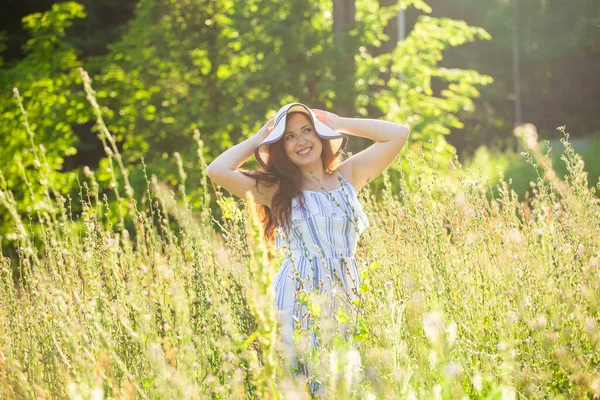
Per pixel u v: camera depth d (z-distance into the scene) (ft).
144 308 8.87
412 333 8.91
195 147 40.24
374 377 7.88
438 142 37.99
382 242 12.05
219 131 42.98
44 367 8.82
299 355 8.71
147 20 46.34
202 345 8.45
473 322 9.48
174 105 45.03
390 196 13.00
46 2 72.79
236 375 7.54
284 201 11.10
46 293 8.64
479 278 10.80
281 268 10.94
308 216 10.97
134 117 44.60
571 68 111.45
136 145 45.75
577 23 107.04
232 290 9.46
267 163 11.68
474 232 11.75
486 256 11.18
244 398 8.01
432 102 41.39
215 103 44.52
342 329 9.92
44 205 10.17
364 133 12.29
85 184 11.59
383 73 42.73
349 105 40.47
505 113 115.34
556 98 113.29
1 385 8.63
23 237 8.48
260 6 41.39
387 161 12.34
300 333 9.07
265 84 42.01
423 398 7.27
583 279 9.71
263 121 40.19
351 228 11.19
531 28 108.78
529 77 113.50
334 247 10.98
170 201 10.13
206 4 45.42
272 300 5.93
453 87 42.29
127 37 46.60
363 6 43.24
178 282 9.17
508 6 107.96
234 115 41.45
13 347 9.68
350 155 12.46
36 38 44.09
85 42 68.95
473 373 8.56
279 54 40.45
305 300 9.16
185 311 8.42
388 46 46.88
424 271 10.69
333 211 11.09
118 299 9.43
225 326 8.21
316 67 40.16
